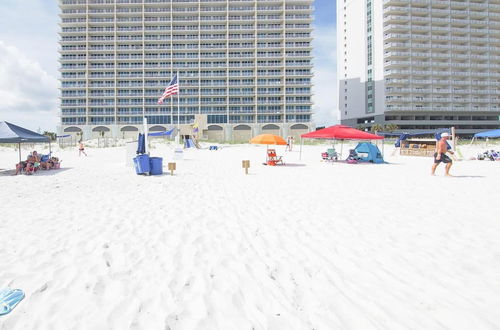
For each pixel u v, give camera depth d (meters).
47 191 8.44
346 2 79.31
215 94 71.12
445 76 69.44
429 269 3.46
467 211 5.98
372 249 4.08
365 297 2.90
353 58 77.75
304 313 2.65
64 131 68.88
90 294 2.93
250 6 72.31
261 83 72.19
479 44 70.31
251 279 3.26
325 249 4.09
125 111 70.62
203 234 4.70
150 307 2.73
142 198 7.47
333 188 8.93
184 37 71.00
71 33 68.81
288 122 72.31
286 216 5.75
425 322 2.51
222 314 2.64
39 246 4.15
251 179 10.98
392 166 15.73
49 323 2.49
